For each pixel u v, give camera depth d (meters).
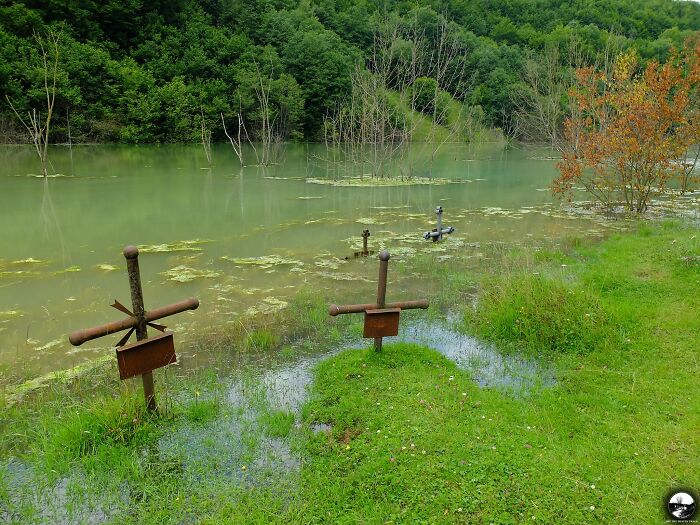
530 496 3.36
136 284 4.10
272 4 64.50
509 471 3.59
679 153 13.97
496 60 61.22
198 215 15.72
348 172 29.19
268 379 5.36
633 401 4.52
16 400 5.03
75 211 16.09
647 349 5.51
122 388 5.20
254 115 45.16
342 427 4.28
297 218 15.32
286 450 4.04
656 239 10.52
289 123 48.72
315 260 10.38
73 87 38.84
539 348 5.83
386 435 4.07
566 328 5.99
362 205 17.86
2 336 6.70
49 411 4.71
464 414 4.36
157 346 4.21
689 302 6.62
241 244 11.91
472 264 9.91
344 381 5.02
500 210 16.58
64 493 3.64
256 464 3.87
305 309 7.46
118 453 3.97
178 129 44.25
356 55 52.84
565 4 85.81
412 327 6.76
